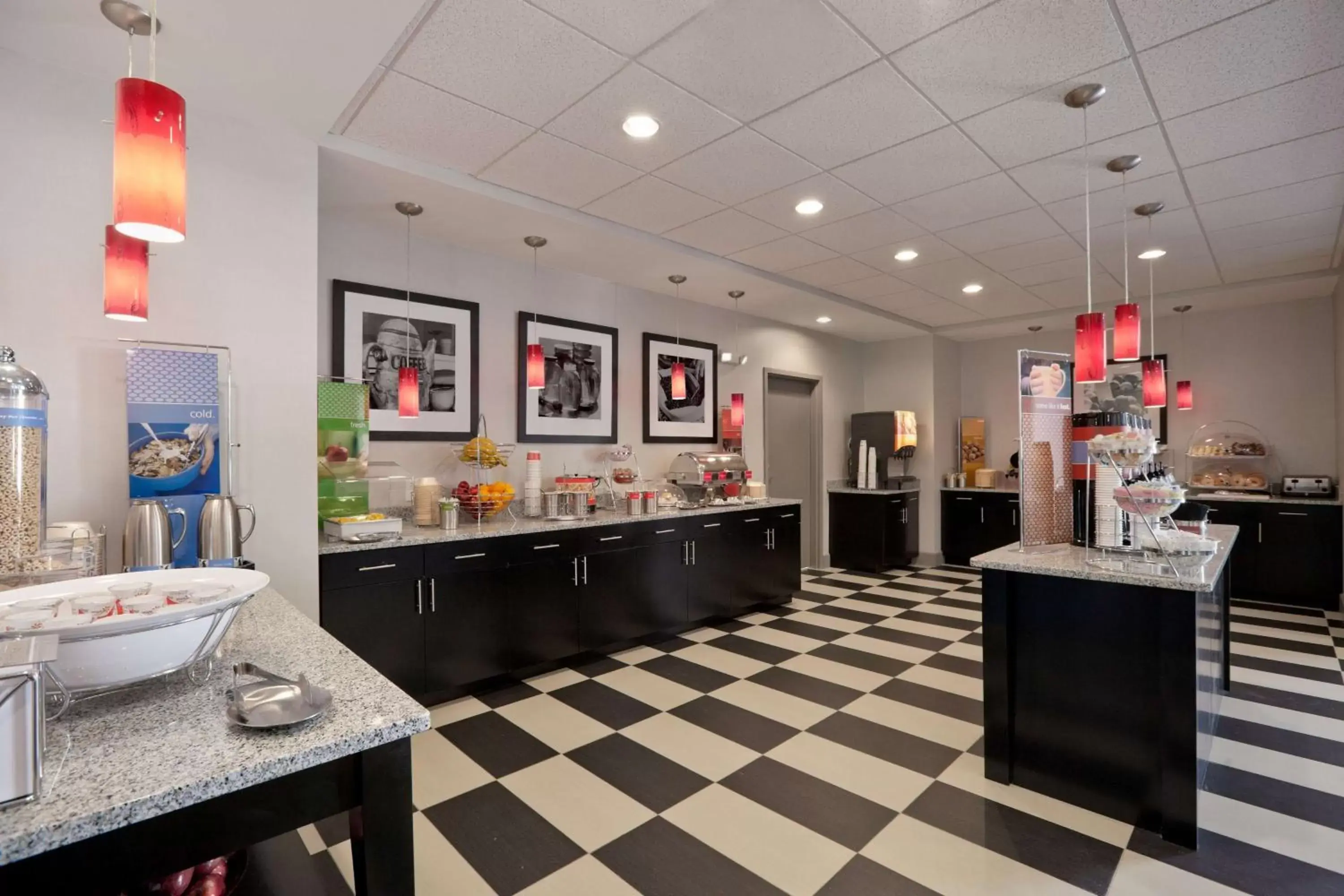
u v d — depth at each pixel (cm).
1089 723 232
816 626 474
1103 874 195
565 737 289
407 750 104
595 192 344
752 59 228
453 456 408
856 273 503
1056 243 429
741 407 546
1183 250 444
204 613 108
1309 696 333
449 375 405
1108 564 238
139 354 229
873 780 251
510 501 397
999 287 543
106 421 229
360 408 340
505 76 237
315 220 275
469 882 192
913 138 286
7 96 213
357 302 367
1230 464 597
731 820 224
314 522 275
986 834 216
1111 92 249
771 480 662
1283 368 577
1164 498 228
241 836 92
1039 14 204
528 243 406
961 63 231
